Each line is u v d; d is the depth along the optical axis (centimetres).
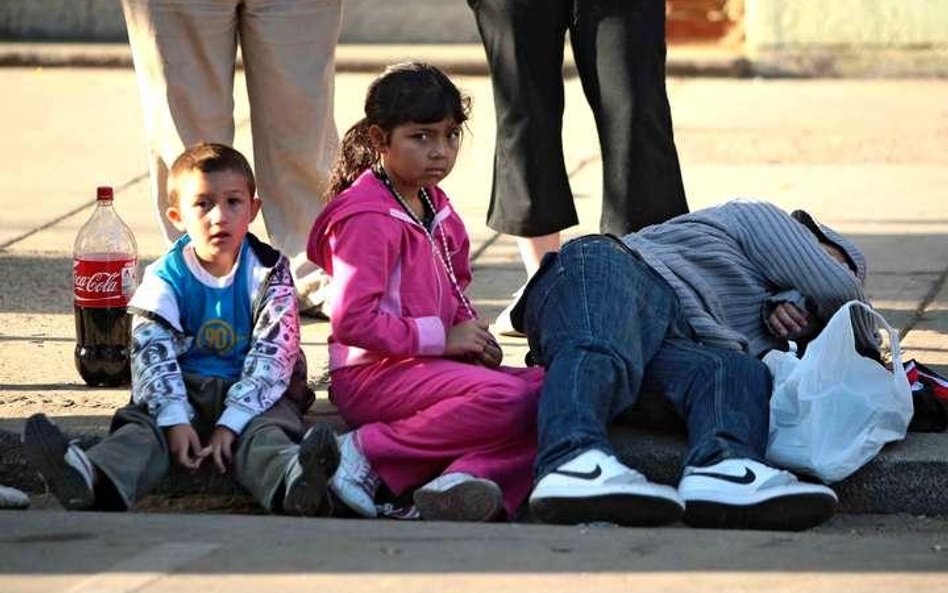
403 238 1278
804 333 1352
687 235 1370
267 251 1304
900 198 2212
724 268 1355
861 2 3155
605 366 1227
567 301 1273
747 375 1264
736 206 1380
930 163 2438
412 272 1284
